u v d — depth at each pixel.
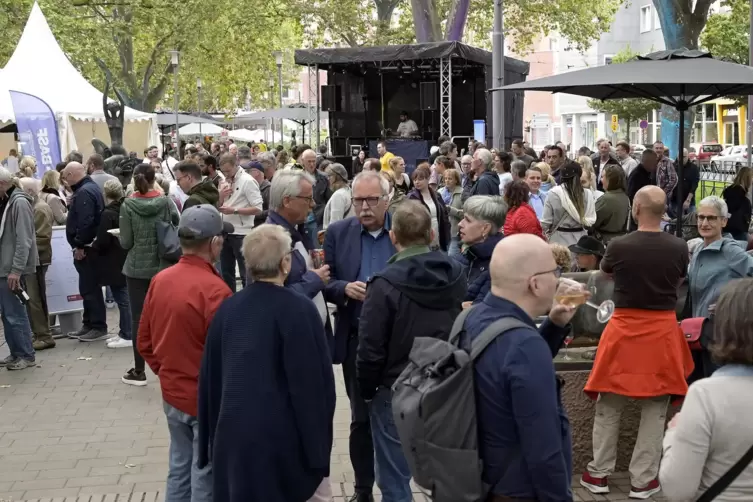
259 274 3.94
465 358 3.05
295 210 4.98
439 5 35.91
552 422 2.94
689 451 2.74
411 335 4.32
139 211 7.99
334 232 5.26
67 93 19.84
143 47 41.00
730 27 36.62
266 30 40.53
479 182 10.50
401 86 25.88
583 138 59.19
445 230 8.85
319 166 14.23
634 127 53.62
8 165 19.98
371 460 5.17
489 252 5.56
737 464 2.70
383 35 37.97
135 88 39.28
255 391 3.80
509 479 3.00
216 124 42.97
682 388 5.32
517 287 3.13
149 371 8.74
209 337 3.97
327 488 4.40
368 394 4.52
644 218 5.33
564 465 2.96
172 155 27.05
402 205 4.50
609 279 5.84
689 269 5.89
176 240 7.89
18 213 8.48
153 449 6.55
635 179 13.70
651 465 5.43
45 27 20.94
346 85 25.08
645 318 5.28
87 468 6.17
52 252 10.12
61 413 7.42
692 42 25.00
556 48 57.88
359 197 5.12
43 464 6.25
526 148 15.83
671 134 24.81
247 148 14.98
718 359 2.82
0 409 7.54
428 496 3.21
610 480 5.81
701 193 18.86
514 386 2.94
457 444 3.03
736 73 7.05
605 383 5.38
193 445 4.61
